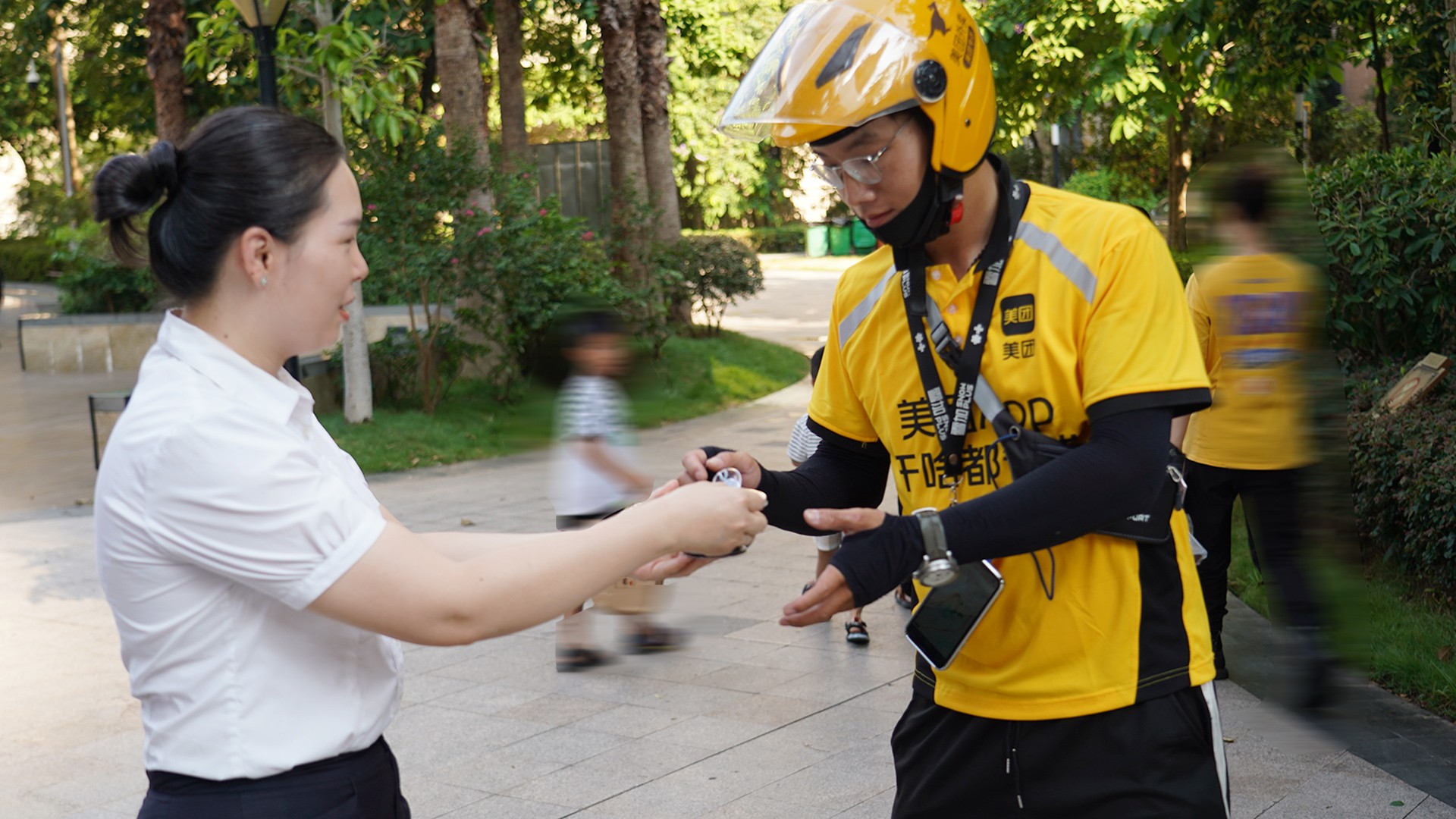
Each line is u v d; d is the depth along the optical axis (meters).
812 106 1.81
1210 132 18.95
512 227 11.89
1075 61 15.59
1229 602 5.72
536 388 11.65
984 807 2.12
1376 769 3.89
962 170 1.86
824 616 1.79
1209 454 4.56
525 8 20.98
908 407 2.09
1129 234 1.89
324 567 1.58
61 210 30.00
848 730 4.52
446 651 5.62
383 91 10.20
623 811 3.89
